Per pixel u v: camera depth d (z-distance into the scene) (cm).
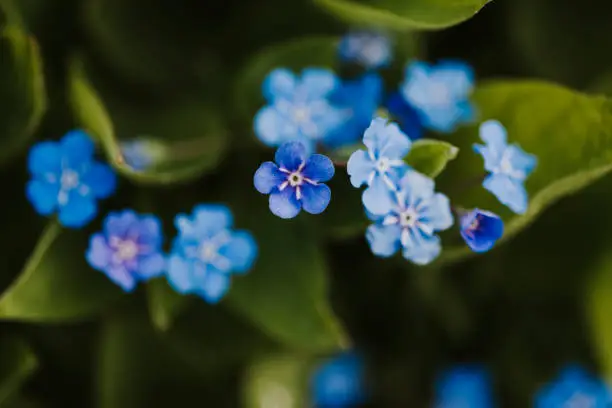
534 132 26
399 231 23
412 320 30
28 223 27
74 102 27
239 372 29
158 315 26
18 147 27
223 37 29
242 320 28
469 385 29
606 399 29
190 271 25
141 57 29
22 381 28
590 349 30
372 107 27
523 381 30
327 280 27
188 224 25
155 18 29
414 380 30
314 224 26
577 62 30
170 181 26
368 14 26
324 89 26
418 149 24
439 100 27
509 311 30
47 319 27
